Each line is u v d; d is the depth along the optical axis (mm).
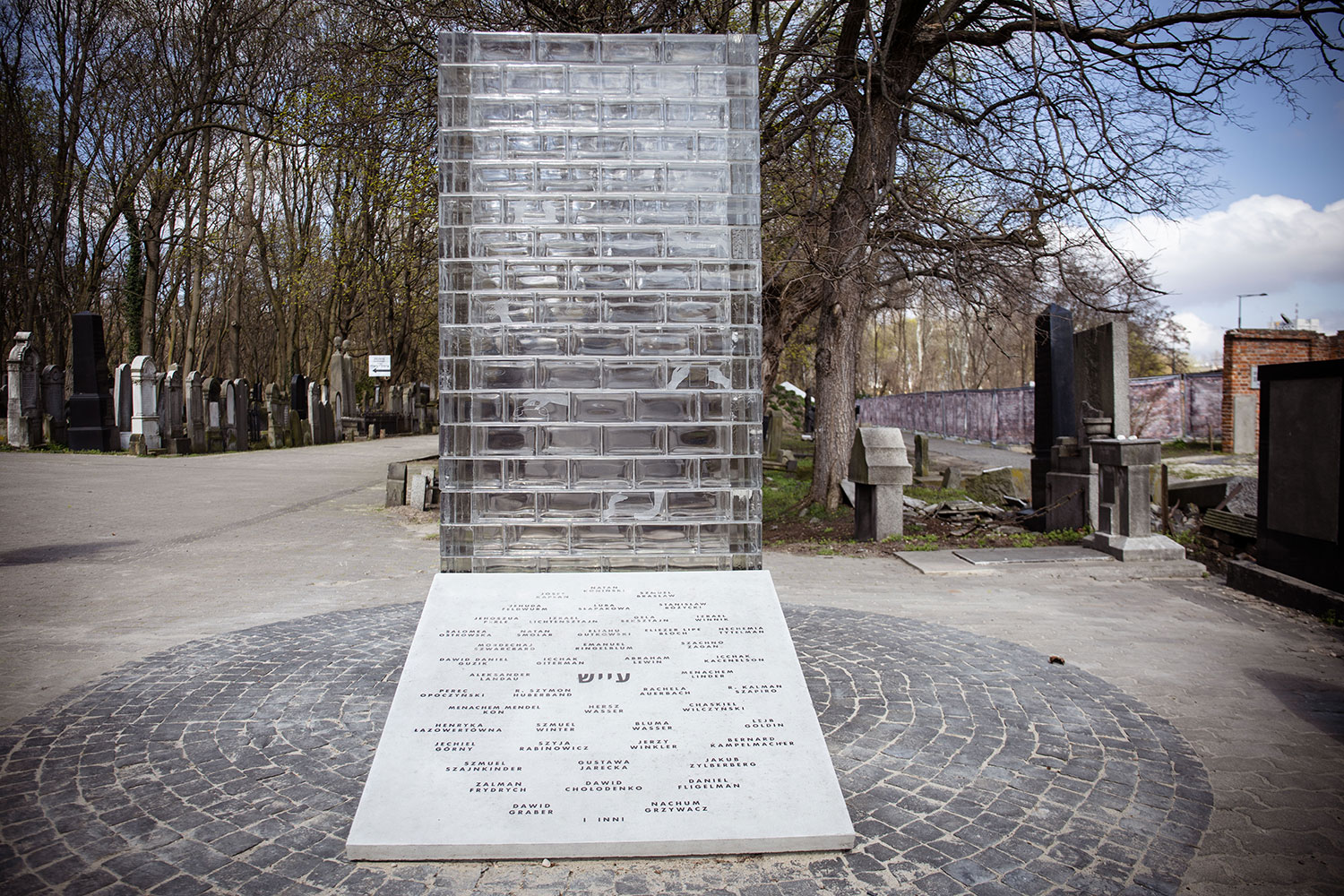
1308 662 5348
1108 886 2664
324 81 16219
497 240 3625
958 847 2873
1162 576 8320
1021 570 8578
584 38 3689
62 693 4445
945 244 11422
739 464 3609
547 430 3561
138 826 2959
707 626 3326
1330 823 3154
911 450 27953
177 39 24875
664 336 3594
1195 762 3668
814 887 2609
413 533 10766
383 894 2549
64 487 13773
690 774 2914
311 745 3676
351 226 30688
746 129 3717
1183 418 23031
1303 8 9148
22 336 19641
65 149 24156
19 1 22656
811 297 14992
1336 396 6668
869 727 3969
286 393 27703
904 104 11430
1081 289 11188
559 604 3365
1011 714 4188
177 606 6652
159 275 27906
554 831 2764
